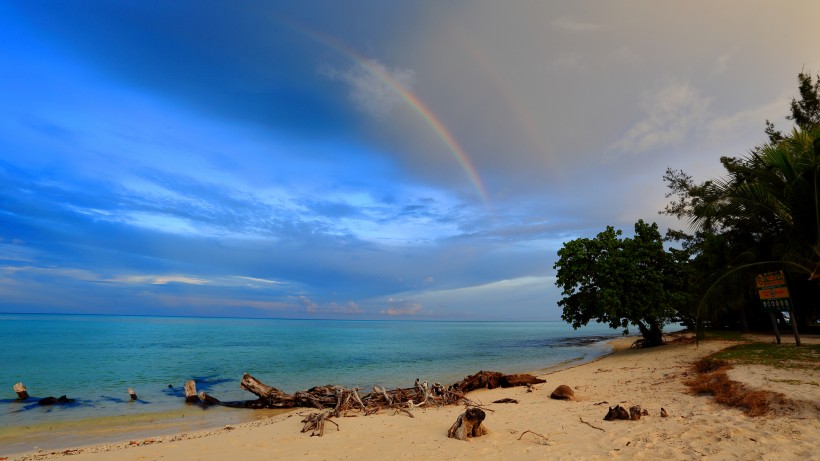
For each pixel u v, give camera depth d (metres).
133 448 9.37
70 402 18.70
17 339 63.47
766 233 25.45
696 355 20.52
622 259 27.69
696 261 33.97
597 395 13.83
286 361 35.94
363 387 21.91
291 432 10.39
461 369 29.19
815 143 14.78
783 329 35.19
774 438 7.09
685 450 7.01
